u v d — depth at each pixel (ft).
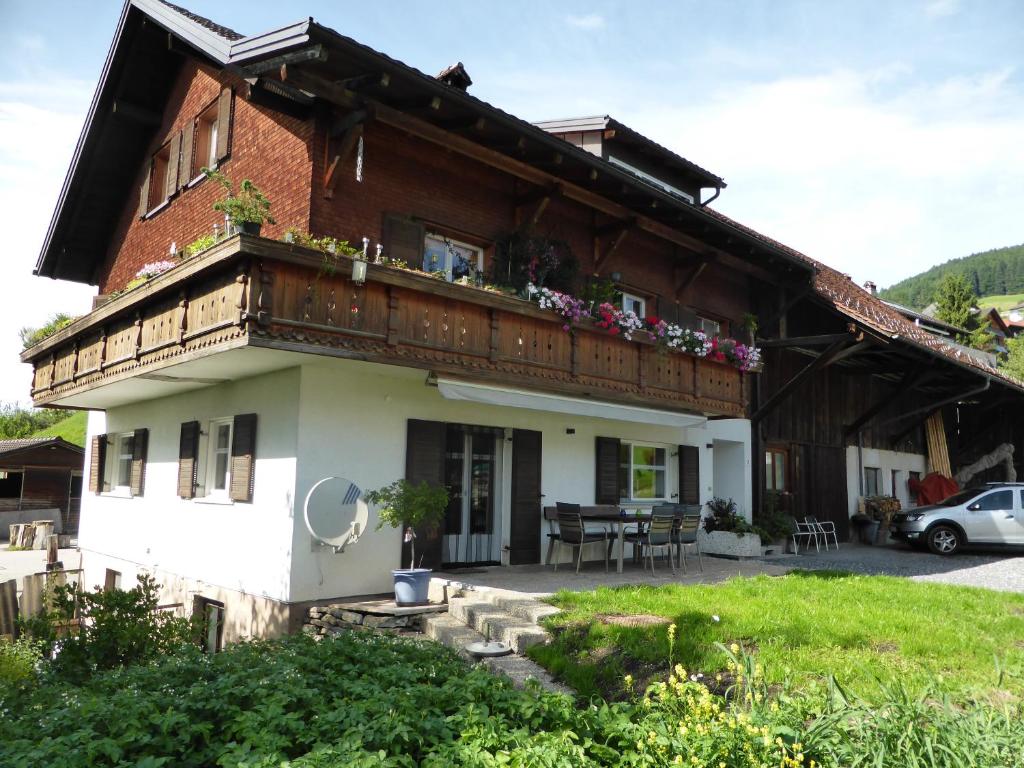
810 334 60.90
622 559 41.83
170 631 26.76
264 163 36.35
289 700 16.40
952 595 30.81
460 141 34.88
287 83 29.19
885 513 67.67
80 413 180.96
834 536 60.18
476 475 38.91
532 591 31.27
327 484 30.40
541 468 40.96
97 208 53.26
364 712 16.06
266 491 32.63
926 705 16.25
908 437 79.10
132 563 43.70
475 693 17.29
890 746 14.15
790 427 61.57
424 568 33.35
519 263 39.17
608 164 37.96
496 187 40.40
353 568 32.58
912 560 50.16
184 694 17.69
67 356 42.75
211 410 37.78
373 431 33.73
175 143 45.93
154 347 31.73
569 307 35.86
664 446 49.65
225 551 34.94
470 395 32.53
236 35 40.70
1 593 29.60
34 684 21.80
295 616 30.50
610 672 21.65
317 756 13.60
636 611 26.84
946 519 54.85
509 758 13.67
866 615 26.40
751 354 46.62
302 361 30.40
